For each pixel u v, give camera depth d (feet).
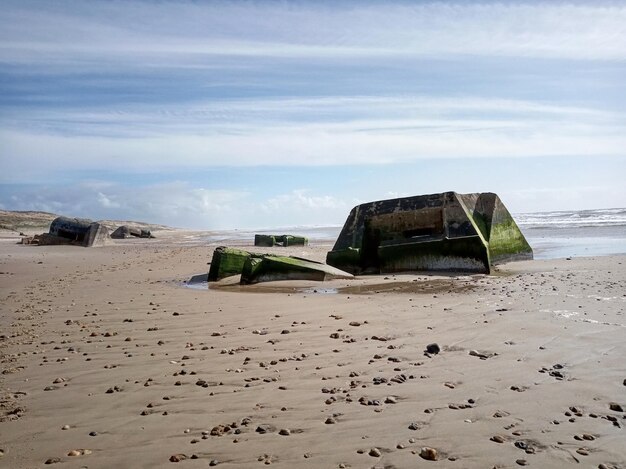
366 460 10.68
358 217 55.16
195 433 12.39
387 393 14.61
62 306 32.55
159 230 283.79
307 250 87.71
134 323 26.43
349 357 18.53
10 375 17.65
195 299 34.73
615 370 15.83
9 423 13.33
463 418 12.65
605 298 28.60
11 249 95.04
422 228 52.16
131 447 11.70
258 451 11.26
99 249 100.37
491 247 53.52
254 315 27.89
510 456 10.65
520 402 13.56
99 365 18.60
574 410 12.89
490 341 20.01
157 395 15.16
